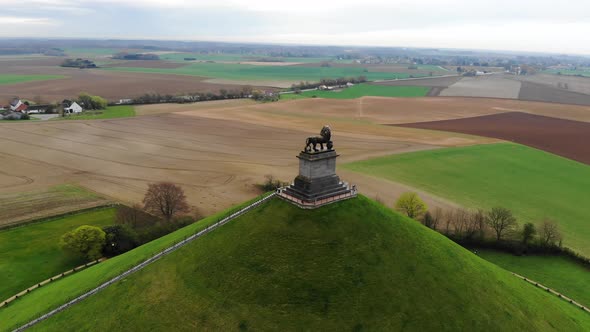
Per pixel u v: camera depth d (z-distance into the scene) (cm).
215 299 4650
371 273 4938
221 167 13800
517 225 9325
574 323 5500
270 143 17100
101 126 19138
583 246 9025
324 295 4619
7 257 7831
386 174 13250
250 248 5212
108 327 4612
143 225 9106
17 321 5259
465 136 18938
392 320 4491
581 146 17338
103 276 5694
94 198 10931
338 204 5812
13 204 10381
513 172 13925
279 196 6044
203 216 9569
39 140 16462
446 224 9544
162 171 13300
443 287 5053
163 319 4547
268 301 4556
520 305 5297
